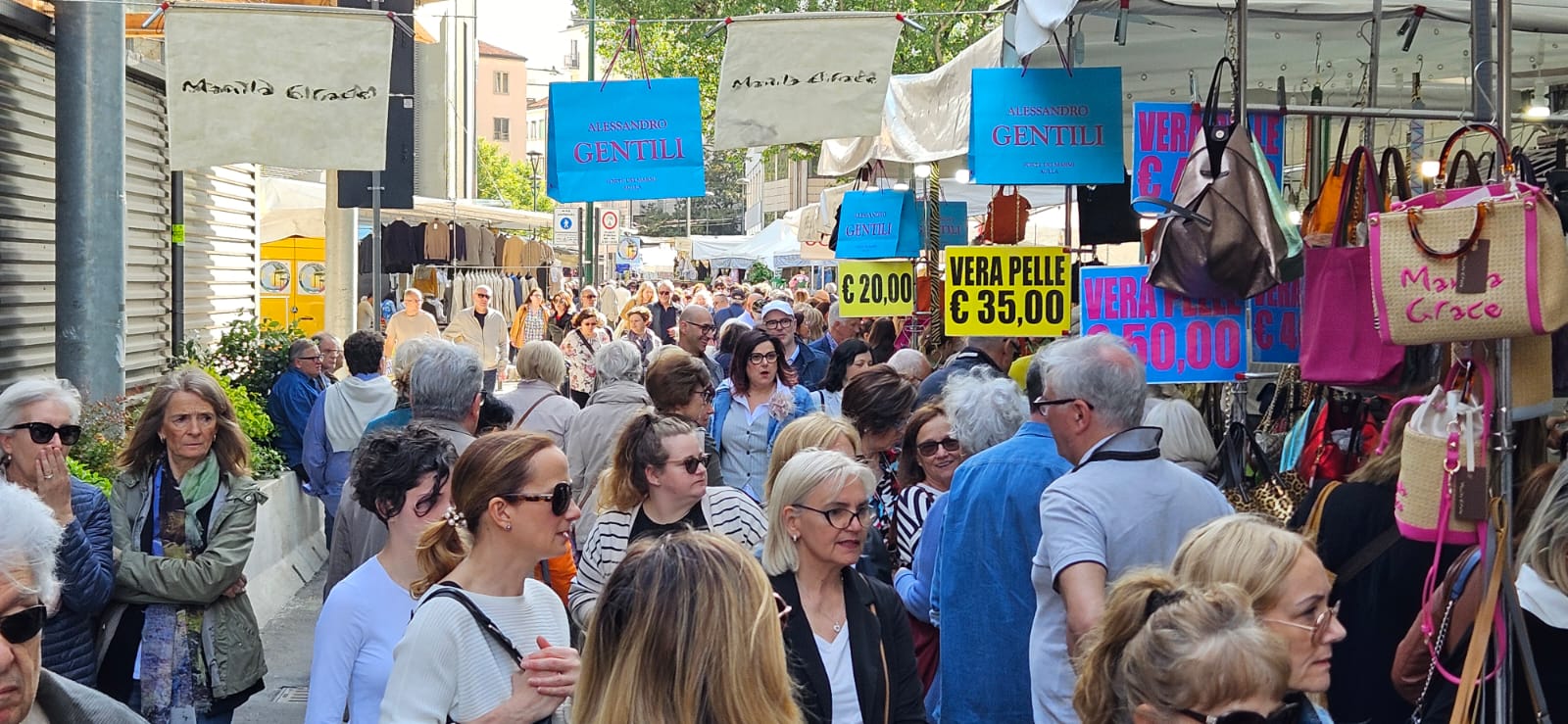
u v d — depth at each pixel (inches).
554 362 335.0
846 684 153.3
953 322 300.5
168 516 209.3
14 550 102.4
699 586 109.7
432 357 245.9
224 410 213.5
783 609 151.3
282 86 278.5
